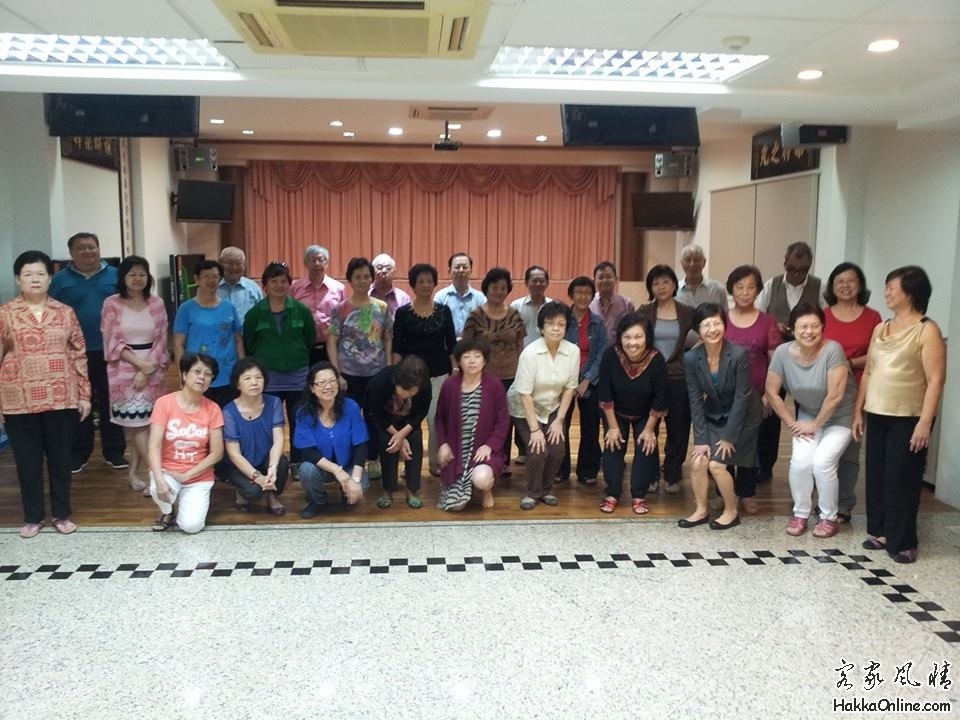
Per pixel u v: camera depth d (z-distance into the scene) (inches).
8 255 236.5
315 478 159.2
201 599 125.6
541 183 437.7
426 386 166.2
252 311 180.5
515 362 185.5
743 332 170.9
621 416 169.6
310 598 126.1
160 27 123.1
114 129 201.3
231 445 157.9
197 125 204.8
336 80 153.4
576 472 194.7
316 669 105.1
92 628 116.0
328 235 432.1
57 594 127.0
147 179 346.9
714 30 125.1
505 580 133.4
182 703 97.2
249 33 122.4
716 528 158.1
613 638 113.7
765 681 102.9
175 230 390.9
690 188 405.1
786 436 244.5
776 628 117.0
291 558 142.2
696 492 161.0
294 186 425.1
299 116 324.5
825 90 167.0
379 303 189.9
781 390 186.2
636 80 159.2
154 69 149.3
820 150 286.8
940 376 135.7
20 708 96.0
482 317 183.8
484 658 108.0
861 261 267.9
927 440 137.7
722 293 202.5
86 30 125.5
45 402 147.9
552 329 164.9
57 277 194.9
